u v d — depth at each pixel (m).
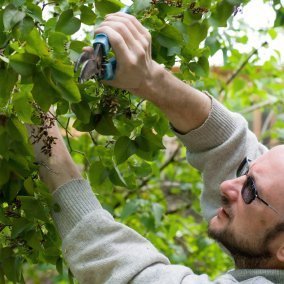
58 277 3.06
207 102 1.64
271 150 1.53
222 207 1.55
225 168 1.68
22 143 1.42
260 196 1.47
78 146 2.53
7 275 1.57
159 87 1.50
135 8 1.47
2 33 1.38
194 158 1.71
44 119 1.48
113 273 1.45
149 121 1.63
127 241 1.50
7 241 1.58
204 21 1.59
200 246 2.94
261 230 1.47
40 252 1.60
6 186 1.48
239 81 3.21
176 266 1.48
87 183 1.56
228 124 1.67
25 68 1.31
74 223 1.51
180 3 1.54
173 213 3.10
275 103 3.45
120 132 1.60
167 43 1.52
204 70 1.65
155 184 3.01
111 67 1.39
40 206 1.47
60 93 1.33
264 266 1.49
